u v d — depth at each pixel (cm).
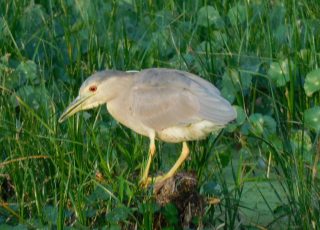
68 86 1512
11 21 1683
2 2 1734
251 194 1323
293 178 1233
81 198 1172
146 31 1661
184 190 1178
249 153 1392
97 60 1560
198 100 1199
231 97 1472
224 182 1219
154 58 1567
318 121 1348
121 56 1575
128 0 1762
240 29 1633
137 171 1276
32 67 1481
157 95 1231
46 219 1167
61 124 1371
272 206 1284
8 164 1256
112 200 1177
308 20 1582
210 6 1670
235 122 1394
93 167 1245
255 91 1486
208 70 1524
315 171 1206
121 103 1269
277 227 1230
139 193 1174
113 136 1348
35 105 1403
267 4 1661
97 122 1395
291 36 1560
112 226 1130
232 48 1586
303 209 1160
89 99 1282
